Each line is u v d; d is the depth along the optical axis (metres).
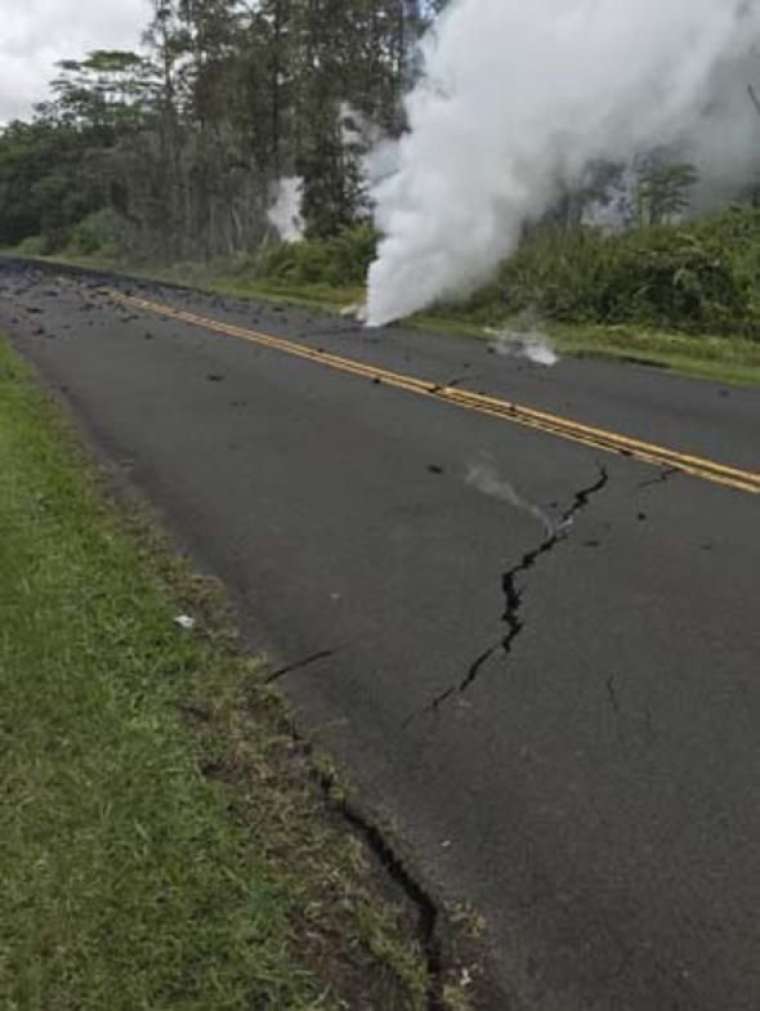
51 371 11.35
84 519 5.59
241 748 3.24
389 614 4.36
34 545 4.95
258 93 34.97
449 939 2.44
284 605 4.50
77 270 37.91
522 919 2.51
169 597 4.57
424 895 2.59
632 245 16.53
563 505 5.88
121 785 2.87
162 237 46.62
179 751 3.12
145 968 2.20
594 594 4.51
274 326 15.99
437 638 4.11
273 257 28.84
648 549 5.08
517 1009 2.24
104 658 3.73
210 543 5.38
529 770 3.13
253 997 2.16
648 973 2.32
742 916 2.48
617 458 6.93
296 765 3.18
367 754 3.26
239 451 7.42
